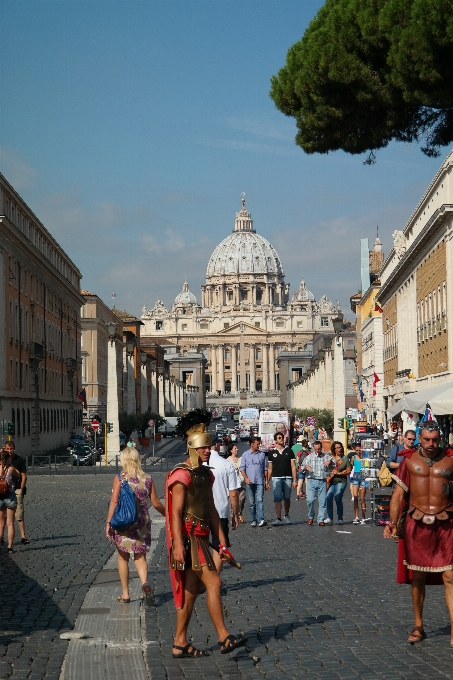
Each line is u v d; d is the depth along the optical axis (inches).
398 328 2896.2
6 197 2529.5
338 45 795.4
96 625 486.6
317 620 488.1
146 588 537.6
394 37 759.1
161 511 560.4
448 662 390.6
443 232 2034.9
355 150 860.6
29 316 2849.4
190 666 397.4
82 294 4320.9
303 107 845.8
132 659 411.5
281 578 636.7
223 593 581.6
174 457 2965.1
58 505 1274.6
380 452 1171.9
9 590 595.5
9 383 2511.1
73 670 391.5
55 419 3336.6
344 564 702.5
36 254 2839.6
